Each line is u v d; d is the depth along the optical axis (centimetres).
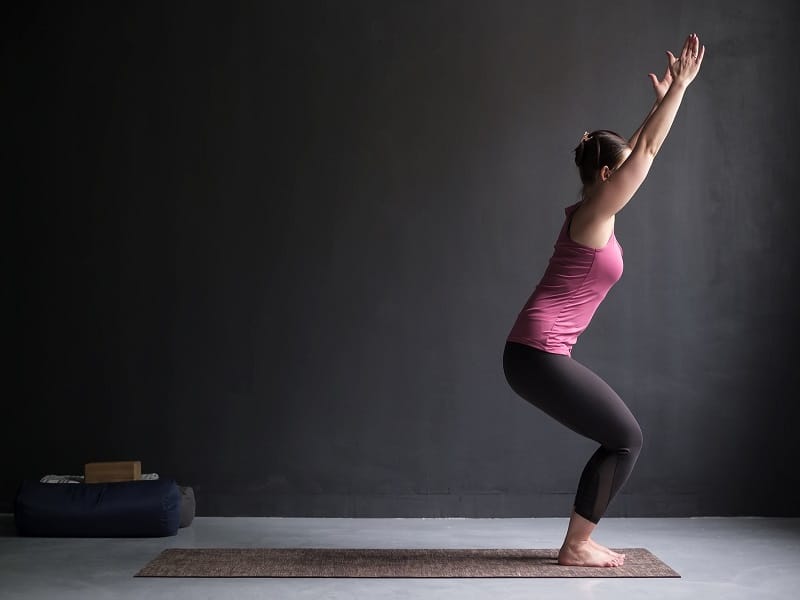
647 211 506
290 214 505
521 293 502
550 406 354
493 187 505
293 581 342
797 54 507
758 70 508
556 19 508
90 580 346
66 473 498
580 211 350
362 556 387
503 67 507
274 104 509
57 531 432
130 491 435
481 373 500
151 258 505
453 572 355
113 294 504
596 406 348
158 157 507
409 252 504
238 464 499
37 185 505
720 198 506
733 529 458
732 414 500
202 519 488
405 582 340
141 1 511
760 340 502
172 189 506
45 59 509
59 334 502
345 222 505
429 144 506
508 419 499
